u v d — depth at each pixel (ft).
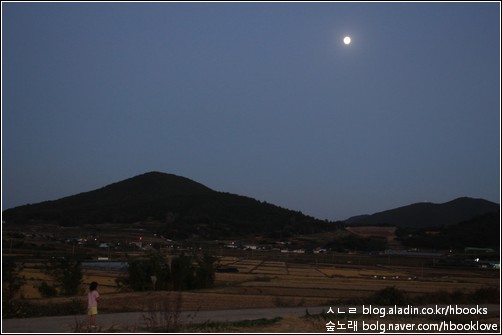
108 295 131.64
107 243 336.90
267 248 425.69
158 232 421.18
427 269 295.69
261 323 63.31
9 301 74.69
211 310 87.25
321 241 478.59
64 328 58.90
